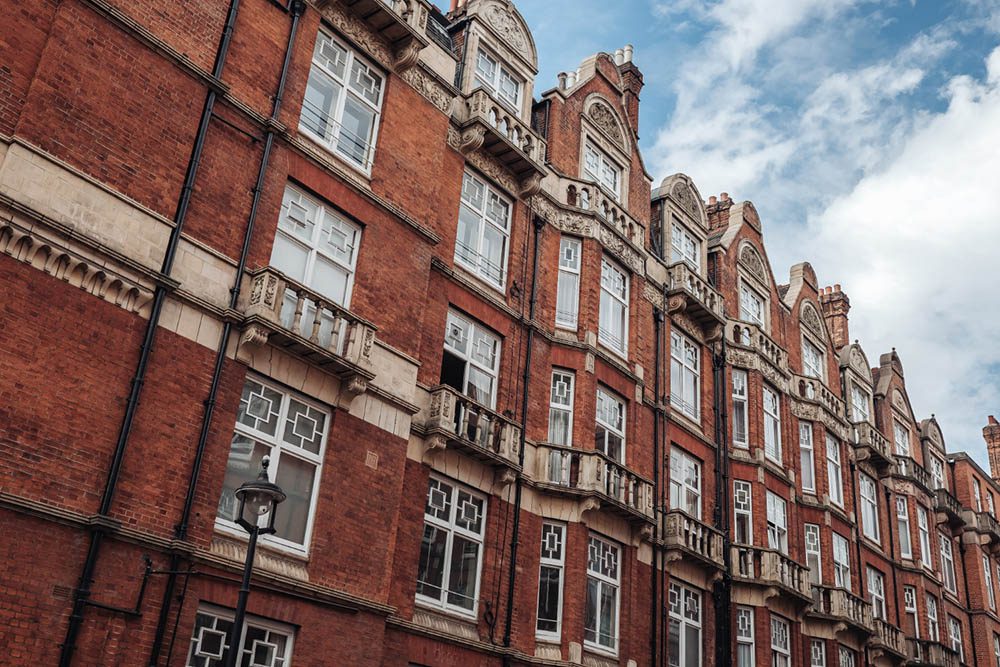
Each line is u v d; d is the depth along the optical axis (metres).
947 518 42.91
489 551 19.83
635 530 23.08
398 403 17.84
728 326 31.41
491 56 24.66
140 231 14.39
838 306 45.09
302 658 14.96
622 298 26.23
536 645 20.25
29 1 14.05
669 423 26.64
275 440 15.80
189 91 15.69
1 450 12.20
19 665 11.73
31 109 13.48
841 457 35.91
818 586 31.14
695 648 25.12
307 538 15.80
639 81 32.34
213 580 14.07
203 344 14.91
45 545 12.35
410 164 19.72
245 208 16.19
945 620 40.38
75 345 13.27
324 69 18.62
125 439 13.43
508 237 23.27
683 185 31.70
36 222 13.09
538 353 22.86
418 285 19.08
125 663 12.72
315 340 16.05
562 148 25.88
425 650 17.81
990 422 60.19
